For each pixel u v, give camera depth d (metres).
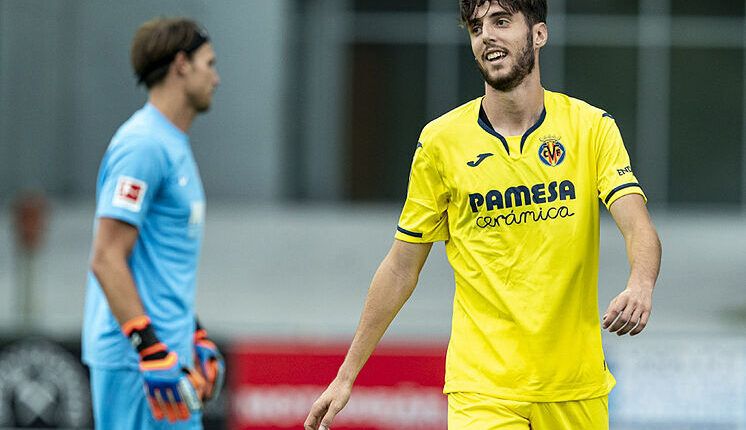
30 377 25.48
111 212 16.86
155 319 17.30
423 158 14.20
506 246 13.93
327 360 24.94
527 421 14.16
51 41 77.56
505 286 13.98
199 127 78.38
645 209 13.49
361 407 24.89
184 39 17.56
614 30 78.38
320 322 42.38
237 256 61.44
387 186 80.44
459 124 14.05
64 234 68.06
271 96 78.12
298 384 24.95
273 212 78.31
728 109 78.81
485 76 13.78
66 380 25.47
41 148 78.19
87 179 78.44
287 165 80.00
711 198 79.62
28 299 44.09
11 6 77.25
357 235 69.62
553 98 14.09
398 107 79.56
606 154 13.77
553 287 13.84
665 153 79.25
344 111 79.62
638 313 12.77
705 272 57.22
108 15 77.19
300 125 79.62
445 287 51.50
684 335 24.98
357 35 79.00
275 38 77.69
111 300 16.75
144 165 17.03
